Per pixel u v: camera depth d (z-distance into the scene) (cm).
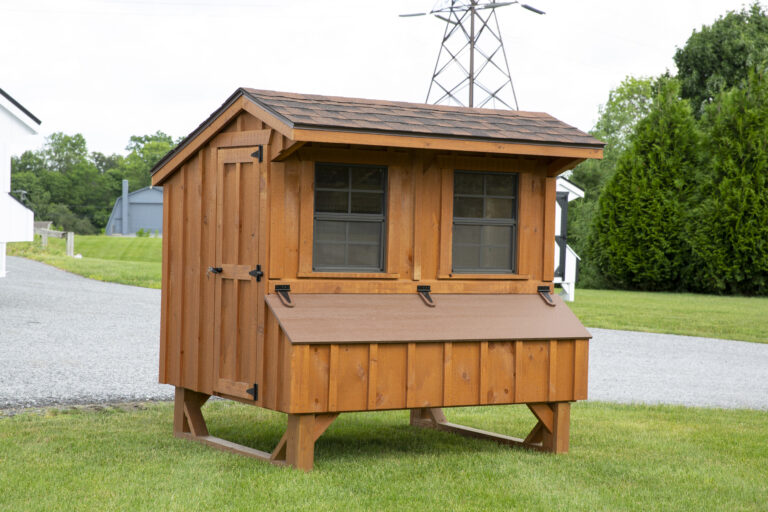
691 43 4709
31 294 2017
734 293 3312
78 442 695
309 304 635
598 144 700
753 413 924
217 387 687
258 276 641
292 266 643
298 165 646
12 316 1584
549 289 742
